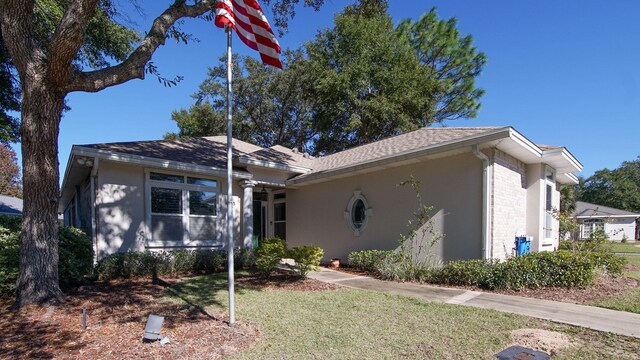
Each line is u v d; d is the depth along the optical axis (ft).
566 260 24.34
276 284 27.30
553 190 38.42
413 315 18.11
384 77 69.36
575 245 36.55
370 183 36.91
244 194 39.45
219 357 12.82
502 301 20.94
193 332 15.48
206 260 33.40
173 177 34.88
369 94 72.13
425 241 31.40
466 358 12.63
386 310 19.17
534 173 34.04
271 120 101.40
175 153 37.19
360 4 41.24
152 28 22.21
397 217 33.99
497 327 15.92
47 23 26.08
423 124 74.13
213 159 39.37
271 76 95.81
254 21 20.36
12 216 27.48
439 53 79.41
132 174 32.30
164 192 34.22
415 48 80.53
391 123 72.13
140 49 21.25
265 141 103.30
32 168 18.98
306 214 44.60
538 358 12.45
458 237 29.09
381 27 73.05
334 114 76.64
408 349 13.55
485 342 14.11
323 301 21.38
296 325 16.65
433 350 13.39
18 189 117.29
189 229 35.65
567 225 35.01
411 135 40.73
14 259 20.97
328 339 14.73
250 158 39.42
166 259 31.07
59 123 20.04
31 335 14.83
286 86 94.32
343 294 23.41
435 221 30.76
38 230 19.02
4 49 34.60
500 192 28.68
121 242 31.17
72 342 14.08
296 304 20.65
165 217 34.09
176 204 34.94
